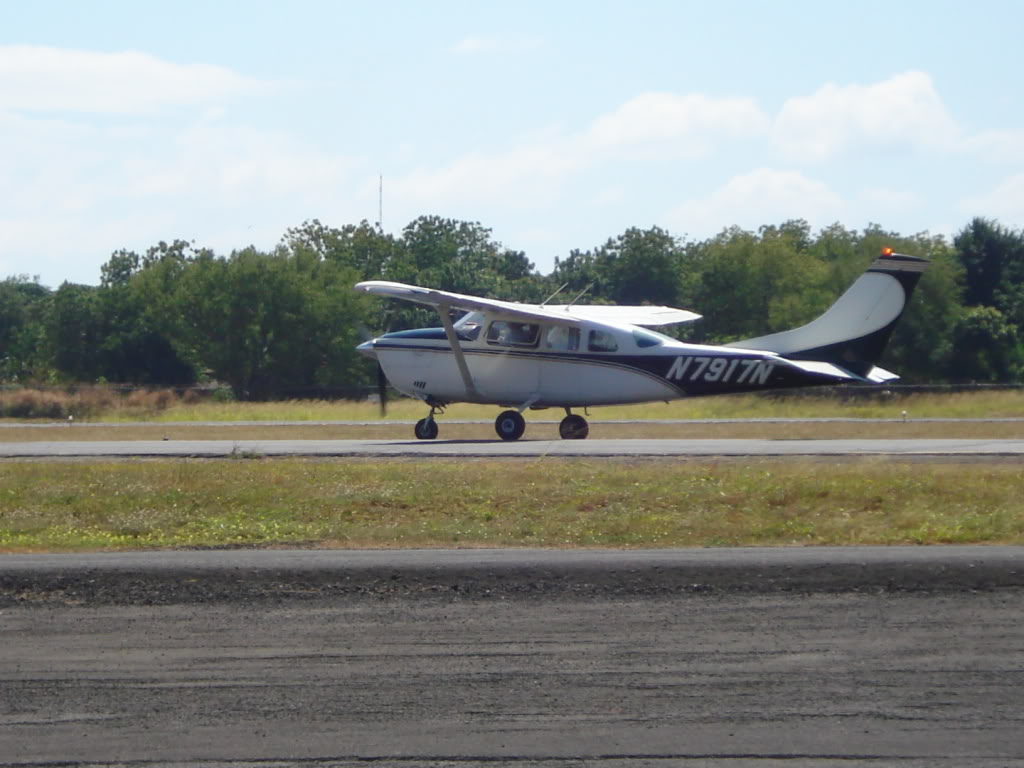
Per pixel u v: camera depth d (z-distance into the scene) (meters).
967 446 58.38
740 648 23.64
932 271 157.50
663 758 19.03
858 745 19.41
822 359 70.69
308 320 172.75
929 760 18.94
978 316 158.12
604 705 20.94
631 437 76.62
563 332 66.88
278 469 51.25
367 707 20.94
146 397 130.00
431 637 24.50
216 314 171.50
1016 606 26.33
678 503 42.25
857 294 70.38
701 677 22.14
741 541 36.16
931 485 43.75
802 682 21.84
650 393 66.56
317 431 87.00
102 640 24.42
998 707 20.77
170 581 28.86
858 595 27.34
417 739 19.70
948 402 108.50
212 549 35.62
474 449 58.78
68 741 19.73
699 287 186.25
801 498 42.53
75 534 38.75
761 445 59.88
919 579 28.34
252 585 28.53
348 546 36.00
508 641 24.19
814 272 169.88
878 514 40.03
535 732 19.92
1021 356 158.12
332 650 23.72
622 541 36.28
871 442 61.94
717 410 106.06
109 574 29.44
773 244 179.50
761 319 177.25
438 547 35.47
